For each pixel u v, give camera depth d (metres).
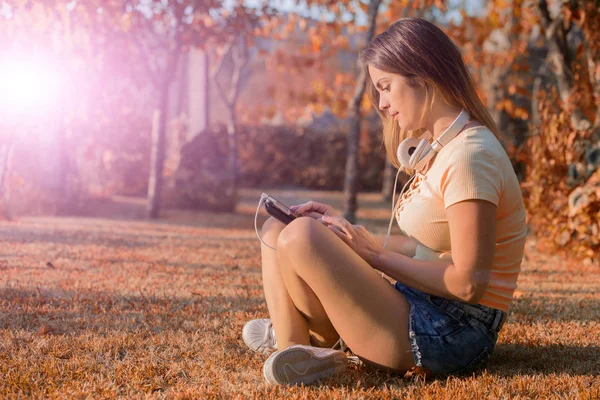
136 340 2.84
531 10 10.23
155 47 9.88
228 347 2.81
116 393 2.20
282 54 13.29
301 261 2.16
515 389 2.25
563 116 6.85
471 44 12.23
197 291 4.07
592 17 6.85
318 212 2.55
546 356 2.74
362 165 18.39
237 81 12.45
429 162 2.21
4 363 2.46
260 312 3.48
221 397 2.16
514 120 12.24
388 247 2.57
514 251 2.20
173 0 9.27
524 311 3.73
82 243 6.21
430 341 2.20
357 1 9.88
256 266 5.39
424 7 11.23
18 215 9.12
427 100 2.16
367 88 2.45
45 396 2.15
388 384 2.31
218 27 10.57
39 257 5.20
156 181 9.84
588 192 6.05
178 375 2.43
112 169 13.62
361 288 2.17
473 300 2.10
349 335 2.24
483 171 2.04
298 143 18.33
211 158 12.05
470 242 2.03
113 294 3.85
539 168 7.04
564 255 6.51
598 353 2.80
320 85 14.02
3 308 3.34
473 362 2.30
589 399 2.15
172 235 7.48
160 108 9.84
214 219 10.19
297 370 2.24
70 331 2.97
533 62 11.97
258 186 18.23
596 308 3.87
